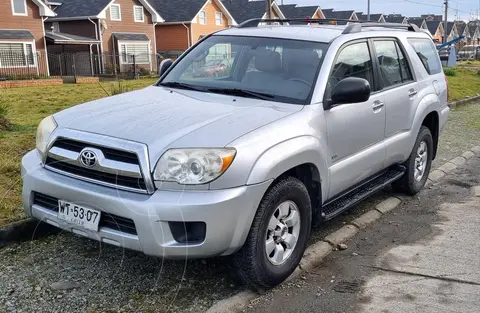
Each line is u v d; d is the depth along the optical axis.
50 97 15.29
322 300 3.71
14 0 30.14
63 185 3.48
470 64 44.41
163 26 43.19
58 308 3.46
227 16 45.88
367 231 5.10
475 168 7.72
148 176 3.23
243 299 3.64
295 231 3.93
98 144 3.41
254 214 3.44
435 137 6.52
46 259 4.13
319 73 4.28
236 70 4.65
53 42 32.78
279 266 3.79
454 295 3.79
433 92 6.14
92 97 15.41
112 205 3.27
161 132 3.42
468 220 5.42
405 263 4.34
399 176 5.71
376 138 4.95
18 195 4.97
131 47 37.72
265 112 3.84
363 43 4.97
